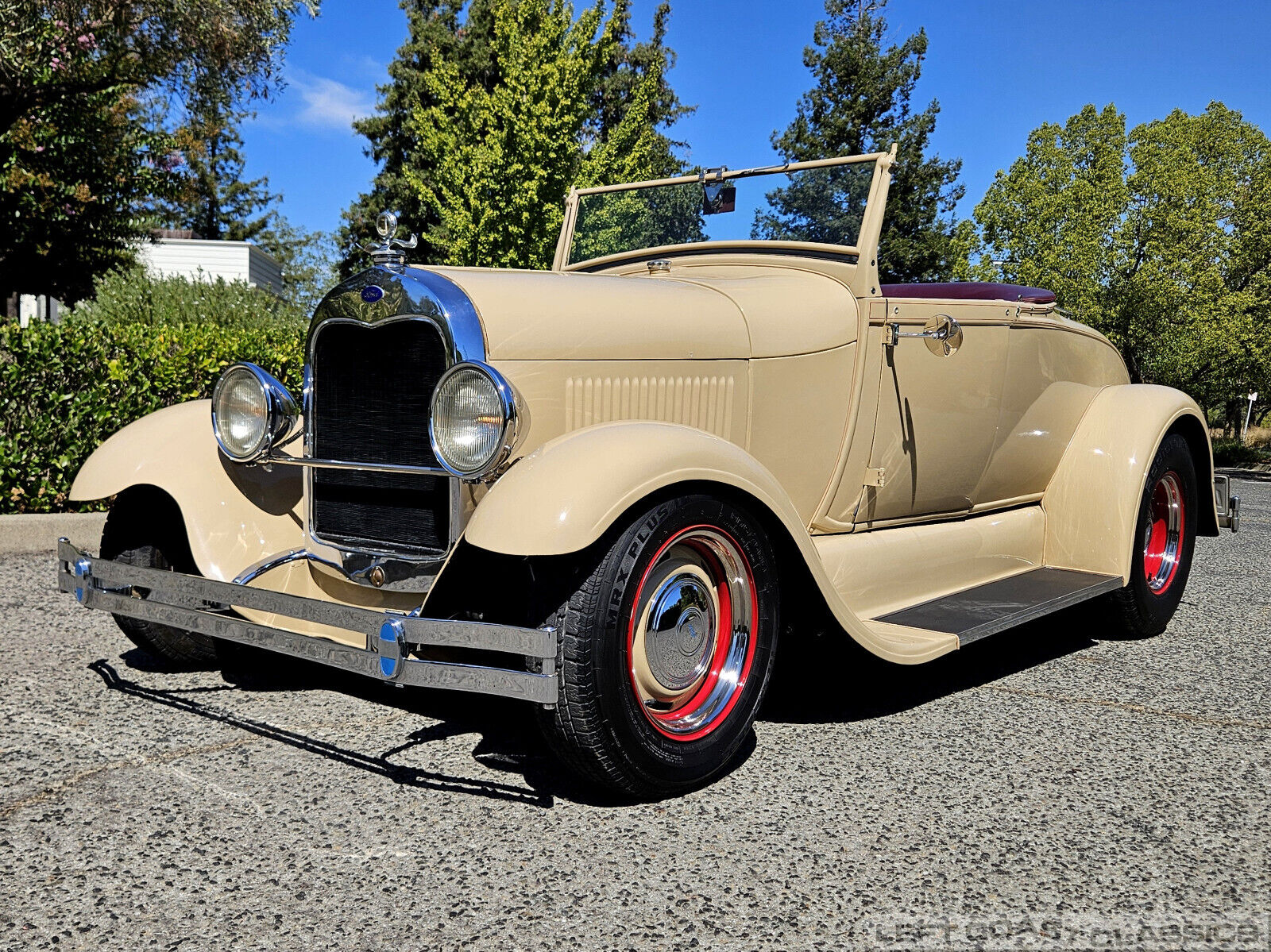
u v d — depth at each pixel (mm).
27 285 13445
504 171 16438
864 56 18062
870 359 3385
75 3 11156
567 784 2617
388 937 1867
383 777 2637
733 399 3104
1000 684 3648
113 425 6039
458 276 2762
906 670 3830
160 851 2193
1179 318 19547
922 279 16641
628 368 2857
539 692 2205
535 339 2684
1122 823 2447
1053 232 20188
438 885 2068
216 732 2945
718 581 2674
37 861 2133
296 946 1830
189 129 13750
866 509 3518
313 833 2301
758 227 3775
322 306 2916
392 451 2760
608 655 2307
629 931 1906
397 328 2703
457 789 2570
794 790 2613
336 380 2902
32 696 3225
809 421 3283
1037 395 4055
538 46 16250
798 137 18703
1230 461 23781
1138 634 4387
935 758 2869
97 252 13555
